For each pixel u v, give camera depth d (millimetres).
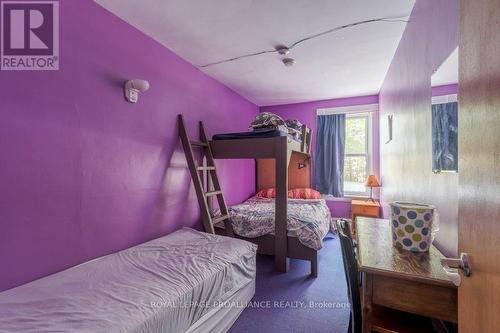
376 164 4113
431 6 1506
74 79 1660
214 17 1967
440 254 1249
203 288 1539
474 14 706
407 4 1825
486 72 636
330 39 2324
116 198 1961
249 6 1828
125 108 2027
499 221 573
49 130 1531
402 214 1316
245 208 3316
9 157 1358
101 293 1326
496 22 587
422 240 1274
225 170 3719
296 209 3244
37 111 1478
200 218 2990
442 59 1343
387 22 2045
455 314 980
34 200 1461
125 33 2016
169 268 1647
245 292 2059
